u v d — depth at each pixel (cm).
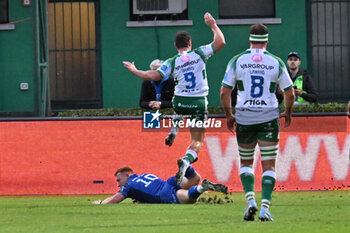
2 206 3011
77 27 5381
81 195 3575
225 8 5356
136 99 5353
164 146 3644
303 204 2945
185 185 3100
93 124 3650
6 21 5378
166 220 2442
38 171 3644
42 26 4219
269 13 5375
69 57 5394
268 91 2412
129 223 2377
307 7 5338
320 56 5381
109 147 3650
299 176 3600
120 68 5341
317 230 2134
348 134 3609
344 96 5409
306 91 4003
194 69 2895
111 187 3641
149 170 3641
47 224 2381
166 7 5262
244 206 2892
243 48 5303
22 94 5325
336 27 5381
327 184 3606
